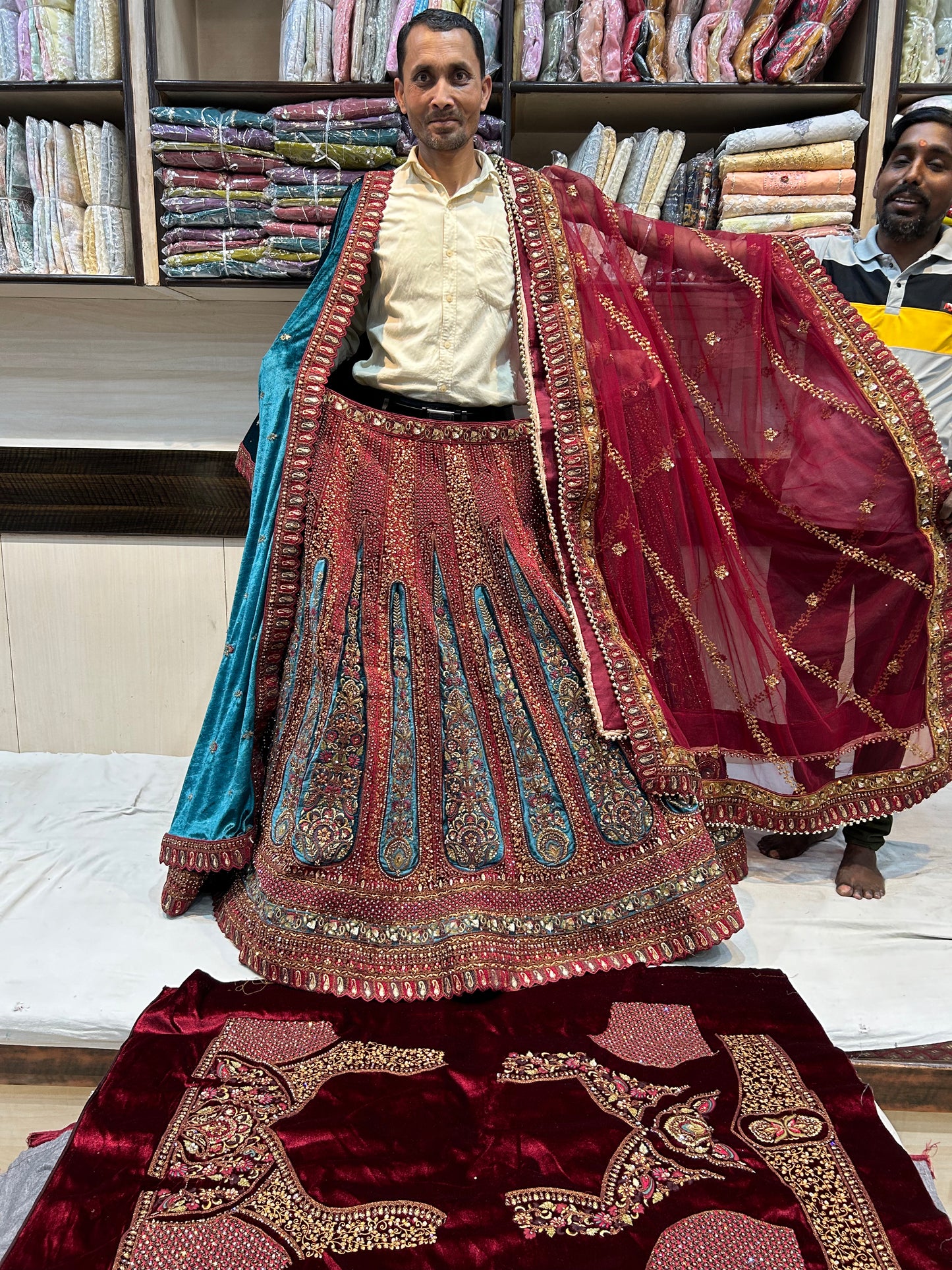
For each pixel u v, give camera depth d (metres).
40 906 1.82
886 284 1.99
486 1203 1.10
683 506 1.78
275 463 1.71
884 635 1.85
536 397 1.70
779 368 1.82
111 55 2.16
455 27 1.56
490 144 2.08
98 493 2.57
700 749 1.84
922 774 1.86
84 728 2.76
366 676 1.65
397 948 1.52
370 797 1.59
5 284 2.27
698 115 2.29
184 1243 1.04
